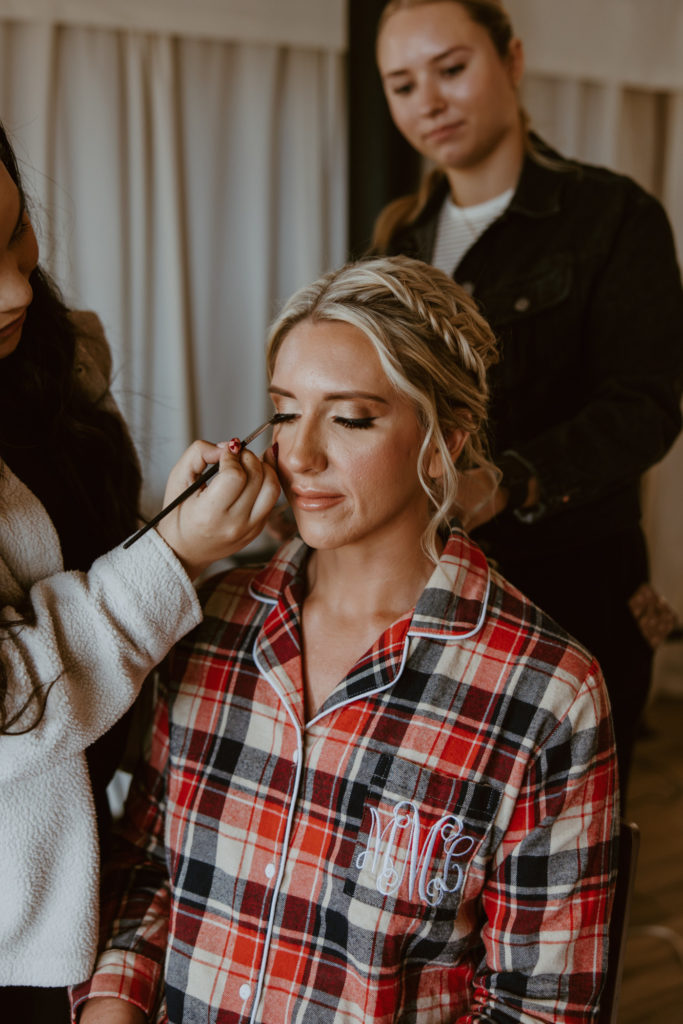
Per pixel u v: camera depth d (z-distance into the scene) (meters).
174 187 2.22
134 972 0.82
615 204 1.36
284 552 0.90
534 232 1.41
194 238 2.31
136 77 2.14
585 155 2.67
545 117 2.58
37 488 0.83
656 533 2.97
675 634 3.04
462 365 0.83
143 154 2.18
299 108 2.34
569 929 0.78
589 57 2.54
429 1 1.35
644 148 2.78
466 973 0.82
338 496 0.78
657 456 1.34
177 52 2.20
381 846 0.78
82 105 2.12
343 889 0.78
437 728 0.79
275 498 0.75
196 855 0.84
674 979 1.81
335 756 0.80
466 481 1.11
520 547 1.38
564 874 0.79
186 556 0.74
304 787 0.81
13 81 2.07
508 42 1.41
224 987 0.81
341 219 2.45
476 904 0.83
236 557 2.42
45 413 0.86
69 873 0.74
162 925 0.87
